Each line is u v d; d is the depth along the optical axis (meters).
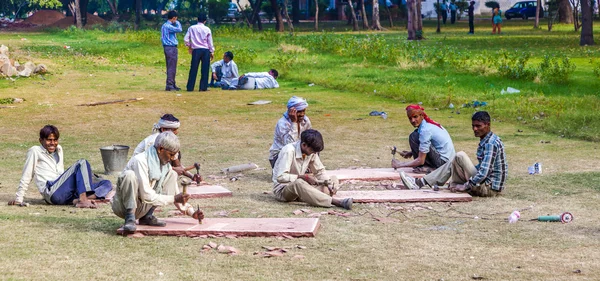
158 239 6.59
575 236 6.74
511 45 33.53
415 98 18.72
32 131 14.37
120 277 5.44
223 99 19.34
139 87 21.77
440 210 7.95
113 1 72.88
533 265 5.79
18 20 66.94
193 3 67.94
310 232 6.68
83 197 8.12
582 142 12.83
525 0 75.38
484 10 78.94
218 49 29.42
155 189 6.88
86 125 15.22
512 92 19.00
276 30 53.56
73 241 6.47
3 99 18.22
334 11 73.31
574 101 16.94
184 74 25.53
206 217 7.55
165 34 20.92
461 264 5.82
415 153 10.16
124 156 10.40
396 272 5.61
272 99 19.36
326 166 10.96
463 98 18.16
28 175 8.16
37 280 5.34
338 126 15.06
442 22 64.06
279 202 8.41
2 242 6.38
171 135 6.77
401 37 41.88
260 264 5.80
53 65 26.02
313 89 21.47
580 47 31.86
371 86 20.91
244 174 10.39
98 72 25.19
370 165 11.01
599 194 8.68
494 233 6.89
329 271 5.62
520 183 9.41
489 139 8.59
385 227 7.15
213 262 5.86
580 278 5.44
